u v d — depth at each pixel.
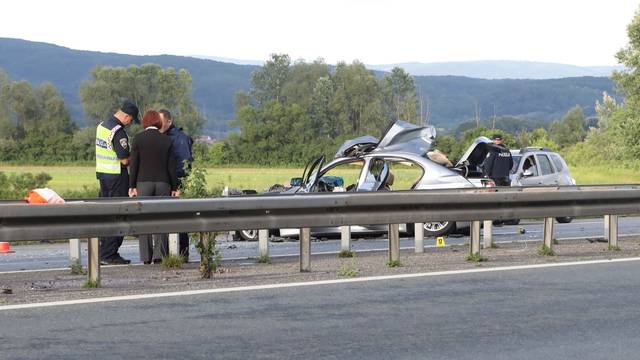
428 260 15.66
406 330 9.46
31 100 173.75
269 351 8.53
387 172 21.83
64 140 165.00
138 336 9.13
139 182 16.44
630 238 20.19
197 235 13.81
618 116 89.62
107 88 185.00
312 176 21.55
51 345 8.74
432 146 22.66
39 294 11.69
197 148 162.88
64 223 12.48
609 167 101.75
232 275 14.13
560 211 16.42
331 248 19.52
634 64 86.75
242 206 13.64
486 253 17.03
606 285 12.34
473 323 9.84
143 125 16.59
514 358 8.33
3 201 15.52
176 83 187.75
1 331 9.35
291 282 12.54
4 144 163.38
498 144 28.02
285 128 167.62
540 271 13.61
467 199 15.41
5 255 19.16
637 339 9.14
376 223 14.79
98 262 12.61
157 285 12.59
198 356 8.33
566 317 10.17
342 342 8.91
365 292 11.70
